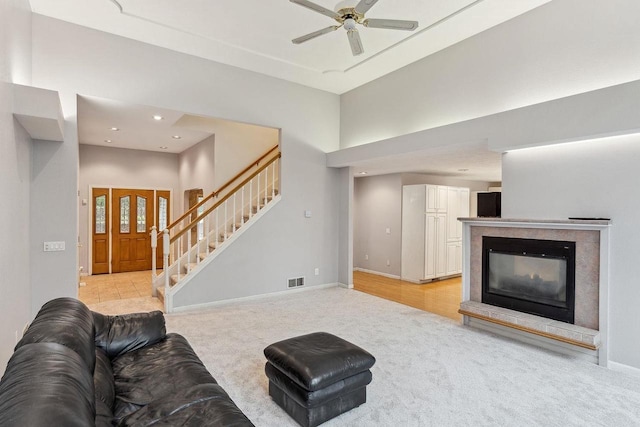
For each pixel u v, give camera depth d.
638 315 2.90
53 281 3.76
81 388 1.12
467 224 4.25
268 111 5.49
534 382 2.74
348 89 6.15
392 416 2.27
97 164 7.55
